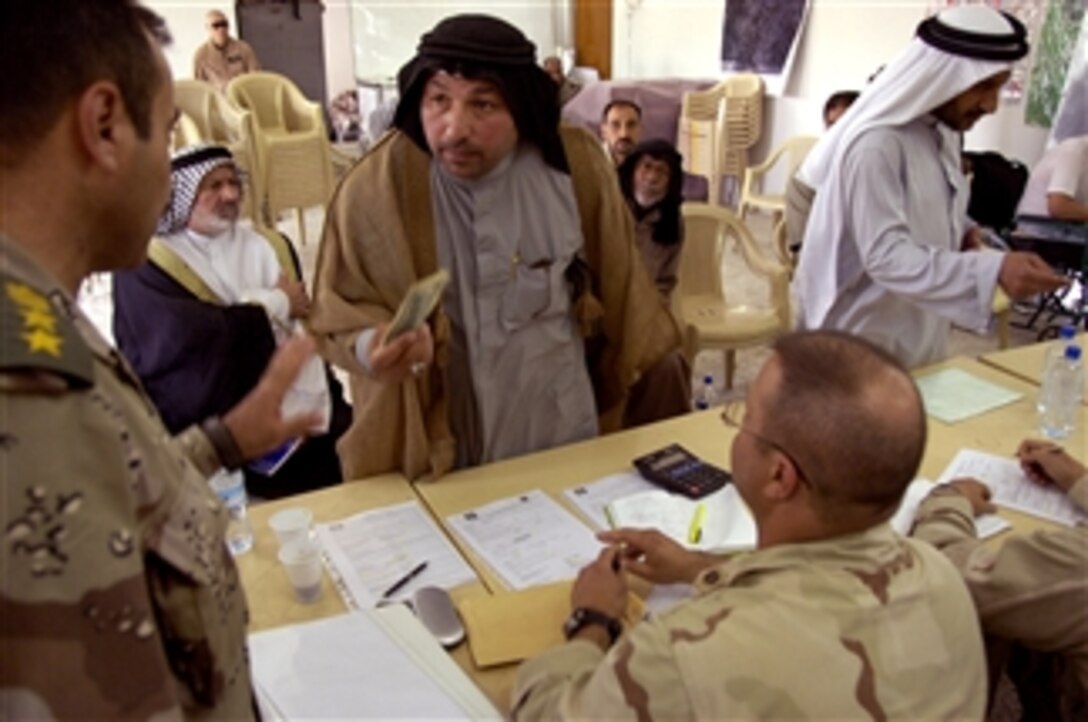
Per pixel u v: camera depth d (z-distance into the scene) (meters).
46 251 0.55
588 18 8.24
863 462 0.80
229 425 0.83
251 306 2.31
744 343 3.20
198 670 0.60
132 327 2.29
